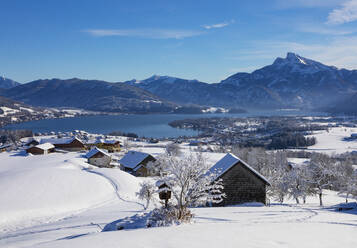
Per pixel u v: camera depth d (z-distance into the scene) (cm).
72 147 16000
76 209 4616
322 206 4172
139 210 3569
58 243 1189
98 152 11288
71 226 2711
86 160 11225
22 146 18275
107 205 4734
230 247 982
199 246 998
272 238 1139
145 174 8981
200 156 2222
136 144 18975
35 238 2242
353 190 4881
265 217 2252
